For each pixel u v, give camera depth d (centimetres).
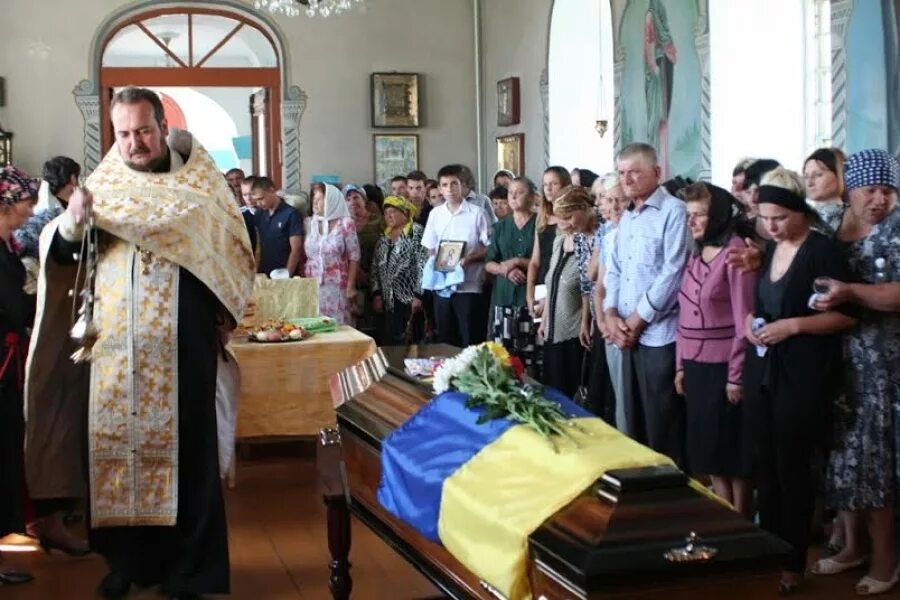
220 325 448
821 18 768
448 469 309
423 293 916
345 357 646
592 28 1141
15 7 1375
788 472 420
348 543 414
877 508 425
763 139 817
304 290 723
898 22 648
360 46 1448
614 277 522
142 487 422
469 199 865
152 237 415
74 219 402
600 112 1140
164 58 1498
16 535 534
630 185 506
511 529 267
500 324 725
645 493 258
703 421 458
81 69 1391
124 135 416
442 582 321
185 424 425
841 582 443
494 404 320
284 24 1435
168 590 427
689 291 464
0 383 448
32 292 476
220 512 427
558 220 621
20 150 1381
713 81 855
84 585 464
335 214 904
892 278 417
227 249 435
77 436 435
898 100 652
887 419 423
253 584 463
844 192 482
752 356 429
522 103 1309
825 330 411
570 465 274
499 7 1375
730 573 244
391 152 1454
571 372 630
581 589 237
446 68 1460
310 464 677
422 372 392
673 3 911
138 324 419
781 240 424
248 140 2077
